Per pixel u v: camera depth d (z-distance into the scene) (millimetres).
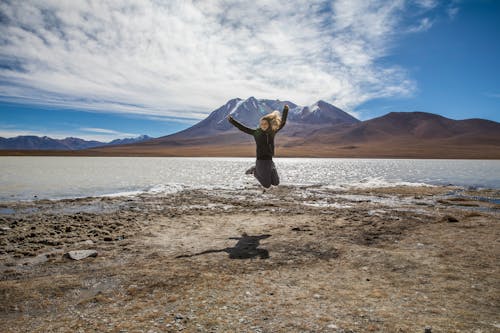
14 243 7652
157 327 3510
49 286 4828
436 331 3307
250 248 6934
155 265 5816
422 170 45062
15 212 12297
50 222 10055
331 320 3605
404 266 5562
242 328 3457
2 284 4891
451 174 36031
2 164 57156
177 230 8906
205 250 6824
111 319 3748
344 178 30859
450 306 3951
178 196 17297
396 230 8508
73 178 29516
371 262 5844
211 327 3490
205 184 24828
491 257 5895
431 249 6570
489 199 16172
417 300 4152
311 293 4445
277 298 4281
